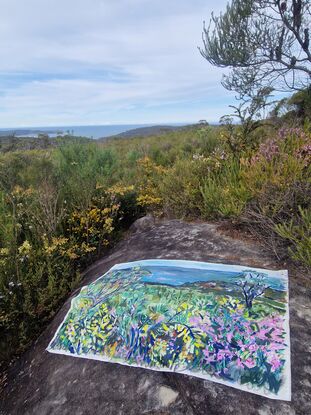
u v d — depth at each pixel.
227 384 1.28
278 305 1.66
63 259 2.79
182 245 2.67
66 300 2.39
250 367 1.32
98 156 5.83
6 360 2.05
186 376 1.34
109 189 3.88
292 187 2.53
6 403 1.64
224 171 3.68
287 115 6.43
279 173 2.72
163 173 4.62
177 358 1.43
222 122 5.01
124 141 17.66
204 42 6.70
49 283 2.38
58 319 2.09
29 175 5.04
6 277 2.42
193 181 3.67
